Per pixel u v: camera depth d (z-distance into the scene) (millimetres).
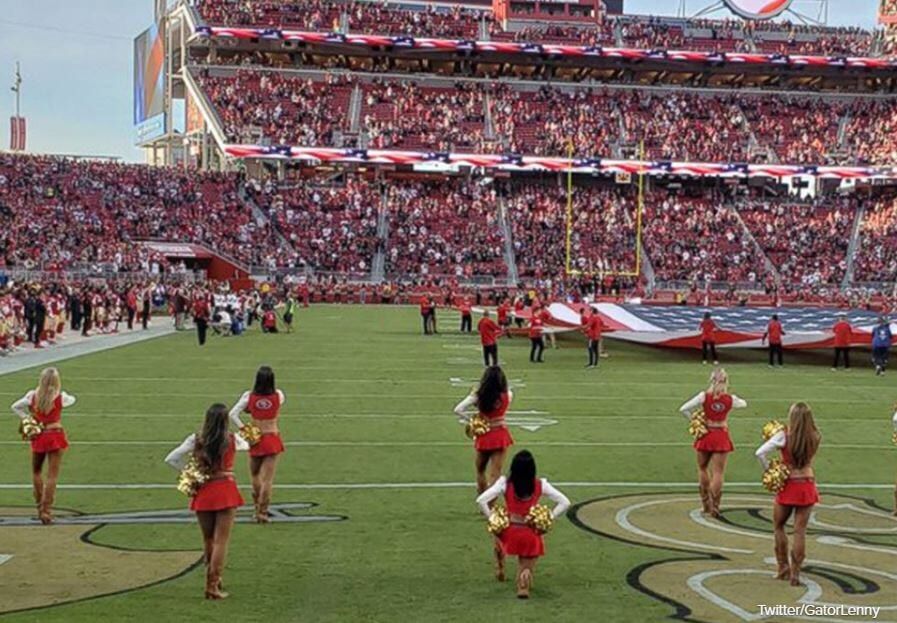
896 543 9664
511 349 30766
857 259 58594
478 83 69438
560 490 11906
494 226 59625
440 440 15180
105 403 18422
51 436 10102
